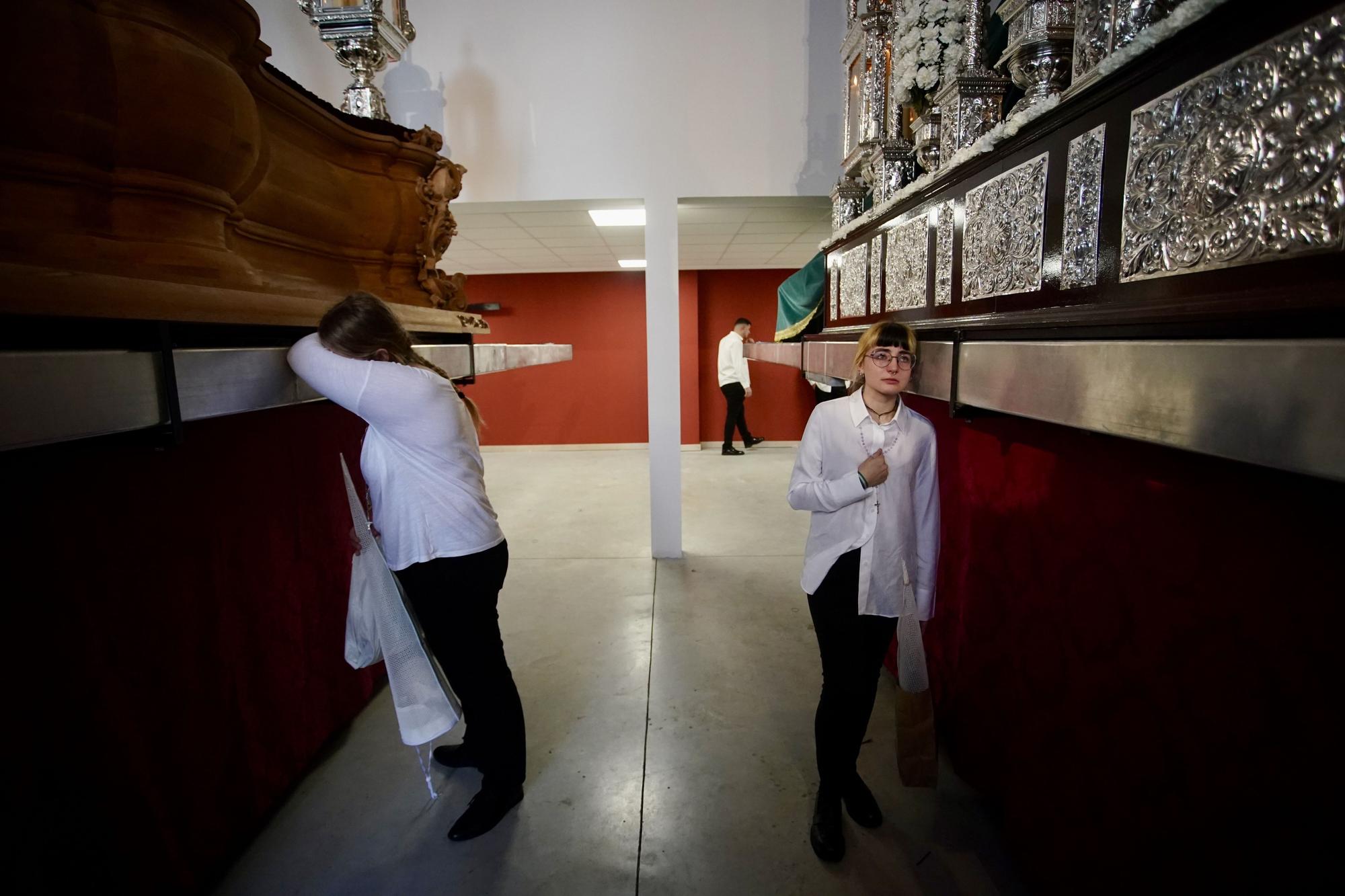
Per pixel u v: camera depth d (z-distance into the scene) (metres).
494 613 1.77
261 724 1.87
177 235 1.15
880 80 2.47
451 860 1.78
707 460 7.56
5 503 1.16
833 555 1.60
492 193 3.61
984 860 1.74
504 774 1.87
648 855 1.79
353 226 1.99
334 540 2.32
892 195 2.21
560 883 1.70
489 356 2.63
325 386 1.40
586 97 3.53
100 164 1.08
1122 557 1.26
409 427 1.51
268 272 1.63
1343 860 0.83
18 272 0.73
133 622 1.43
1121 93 1.06
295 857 1.78
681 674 2.74
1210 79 0.87
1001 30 2.11
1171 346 0.76
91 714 1.30
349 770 2.14
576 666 2.82
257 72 1.43
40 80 0.96
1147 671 1.19
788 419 8.35
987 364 1.24
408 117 3.53
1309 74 0.72
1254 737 0.96
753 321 8.09
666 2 3.47
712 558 4.21
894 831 1.84
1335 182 0.69
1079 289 1.19
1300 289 0.68
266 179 1.57
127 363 0.89
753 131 3.57
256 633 1.87
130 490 1.44
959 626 2.04
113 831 1.34
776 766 2.14
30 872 1.16
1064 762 1.45
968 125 1.75
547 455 8.17
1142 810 1.20
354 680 2.43
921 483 1.66
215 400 1.11
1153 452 1.18
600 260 6.76
